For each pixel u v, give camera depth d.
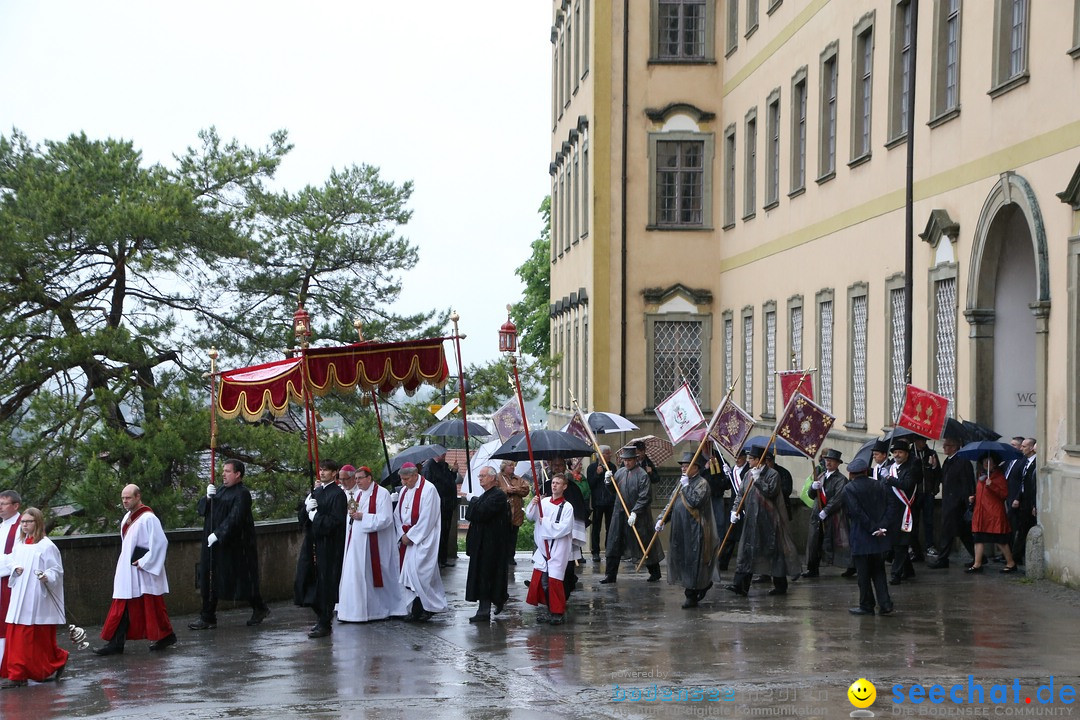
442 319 38.84
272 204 37.16
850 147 27.64
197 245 33.75
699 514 17.39
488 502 16.73
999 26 20.75
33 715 11.69
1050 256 18.91
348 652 14.69
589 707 11.25
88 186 33.81
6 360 31.97
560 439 21.38
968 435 20.17
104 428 30.33
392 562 17.34
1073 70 18.36
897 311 25.25
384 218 38.47
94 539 17.47
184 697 12.28
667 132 39.38
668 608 17.61
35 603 13.40
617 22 39.44
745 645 14.16
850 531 16.25
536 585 16.58
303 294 36.81
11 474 30.45
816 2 30.12
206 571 17.02
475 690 12.20
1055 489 18.33
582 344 42.22
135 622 15.23
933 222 23.08
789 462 33.03
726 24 38.91
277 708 11.58
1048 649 13.50
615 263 39.38
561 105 48.88
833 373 28.80
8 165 34.50
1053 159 18.88
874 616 16.02
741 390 36.91
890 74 25.47
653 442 38.19
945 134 22.88
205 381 32.91
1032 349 21.48
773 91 33.72
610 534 21.00
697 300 39.28
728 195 38.69
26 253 31.14
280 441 32.19
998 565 20.55
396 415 38.41
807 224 30.75
